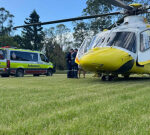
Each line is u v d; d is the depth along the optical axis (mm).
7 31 49656
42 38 56094
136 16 8461
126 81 7289
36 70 15352
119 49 7051
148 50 7738
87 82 7020
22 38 55844
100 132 1604
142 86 5262
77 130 1651
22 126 1771
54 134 1587
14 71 13945
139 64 7305
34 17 55906
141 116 2088
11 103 2898
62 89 4699
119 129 1689
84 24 37156
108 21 28781
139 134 1562
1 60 13422
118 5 8125
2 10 48906
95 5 26781
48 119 1989
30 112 2318
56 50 54156
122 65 6902
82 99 3170
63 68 54250
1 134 1603
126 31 7621
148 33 8016
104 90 4383
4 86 5664
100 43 7508
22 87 5297
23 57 14602
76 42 39688
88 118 1990
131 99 3133
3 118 2076
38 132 1646
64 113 2197
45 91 4348
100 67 6750
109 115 2096
